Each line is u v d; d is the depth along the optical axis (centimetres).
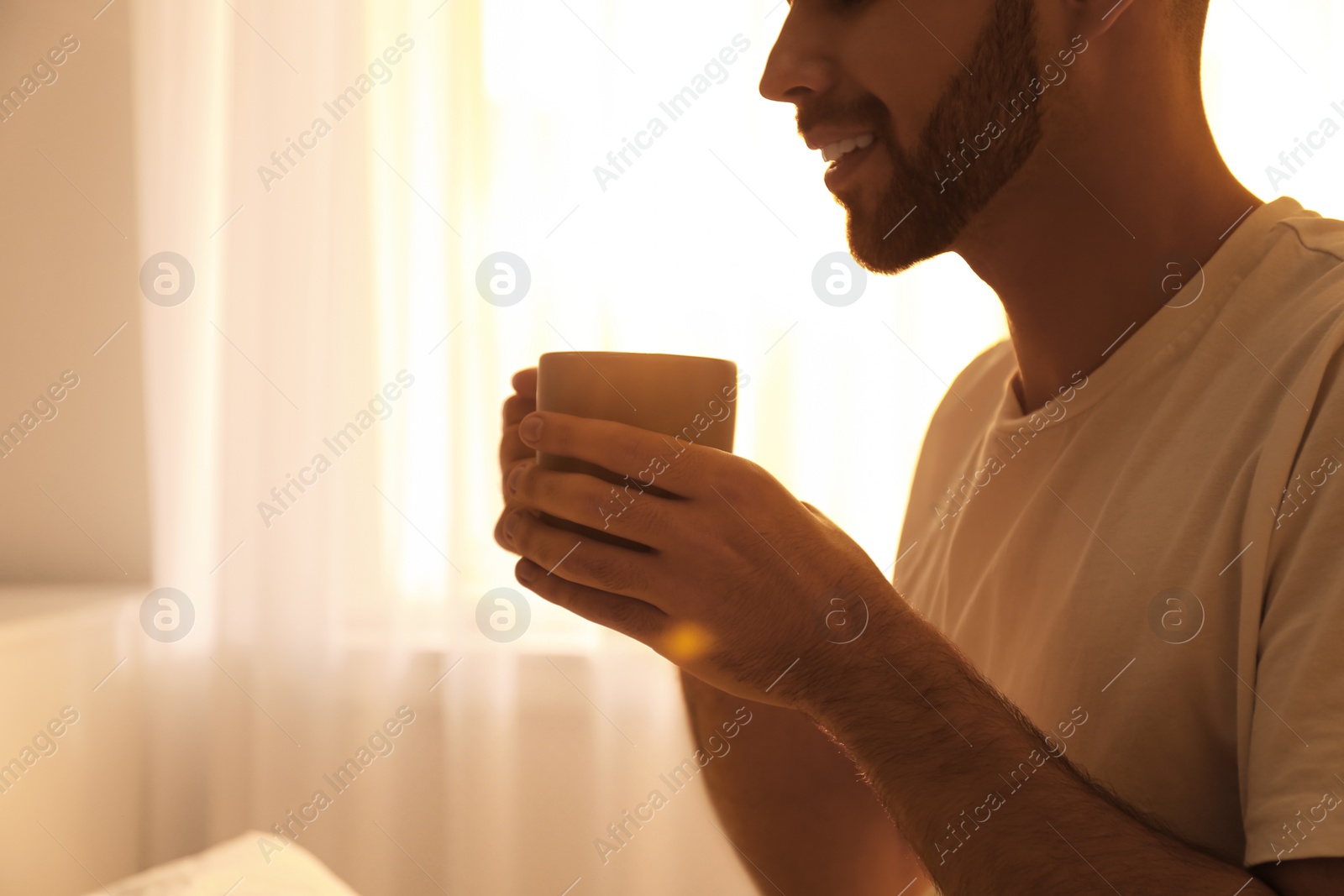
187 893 131
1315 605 43
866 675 49
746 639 51
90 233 210
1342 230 57
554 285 208
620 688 205
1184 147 60
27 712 164
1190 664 51
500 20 208
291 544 211
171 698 209
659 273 206
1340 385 46
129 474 211
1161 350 59
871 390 204
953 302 203
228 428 211
